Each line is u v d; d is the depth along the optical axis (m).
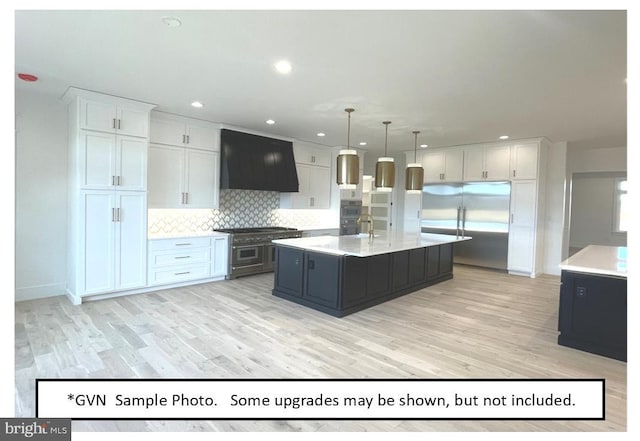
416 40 2.75
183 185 5.38
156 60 3.24
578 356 3.13
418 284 5.40
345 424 2.21
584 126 5.38
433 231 7.77
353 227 8.25
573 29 2.52
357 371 2.79
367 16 2.42
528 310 4.42
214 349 3.12
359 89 3.90
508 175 6.71
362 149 8.13
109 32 2.73
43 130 4.44
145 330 3.52
